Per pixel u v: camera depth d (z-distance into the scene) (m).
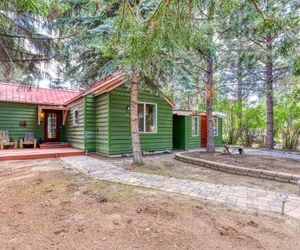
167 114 11.02
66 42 6.73
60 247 2.44
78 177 5.27
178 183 4.99
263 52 10.39
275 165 6.60
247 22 7.40
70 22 6.65
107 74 6.82
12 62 5.79
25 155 8.35
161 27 3.06
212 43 7.04
